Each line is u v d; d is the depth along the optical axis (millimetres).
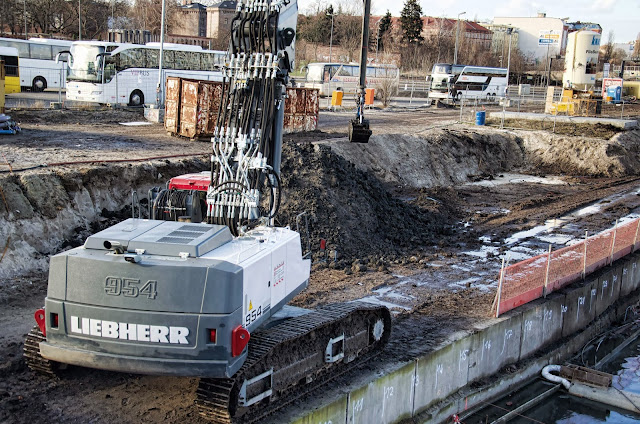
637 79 65562
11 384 8266
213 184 9656
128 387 8461
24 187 13539
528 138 32750
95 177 15250
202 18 97188
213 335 6836
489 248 17406
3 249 12273
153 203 10125
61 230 13680
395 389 9773
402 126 32531
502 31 105562
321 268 14406
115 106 31781
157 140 22984
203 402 7266
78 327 7020
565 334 14414
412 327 11555
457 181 27234
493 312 12484
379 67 52188
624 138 33375
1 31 67562
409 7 80938
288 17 9805
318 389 8969
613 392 12406
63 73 40688
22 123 25031
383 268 14734
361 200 17172
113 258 6941
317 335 8883
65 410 7770
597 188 26969
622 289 17250
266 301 7957
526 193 25562
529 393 12375
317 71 51375
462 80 51781
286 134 26422
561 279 14422
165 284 6812
